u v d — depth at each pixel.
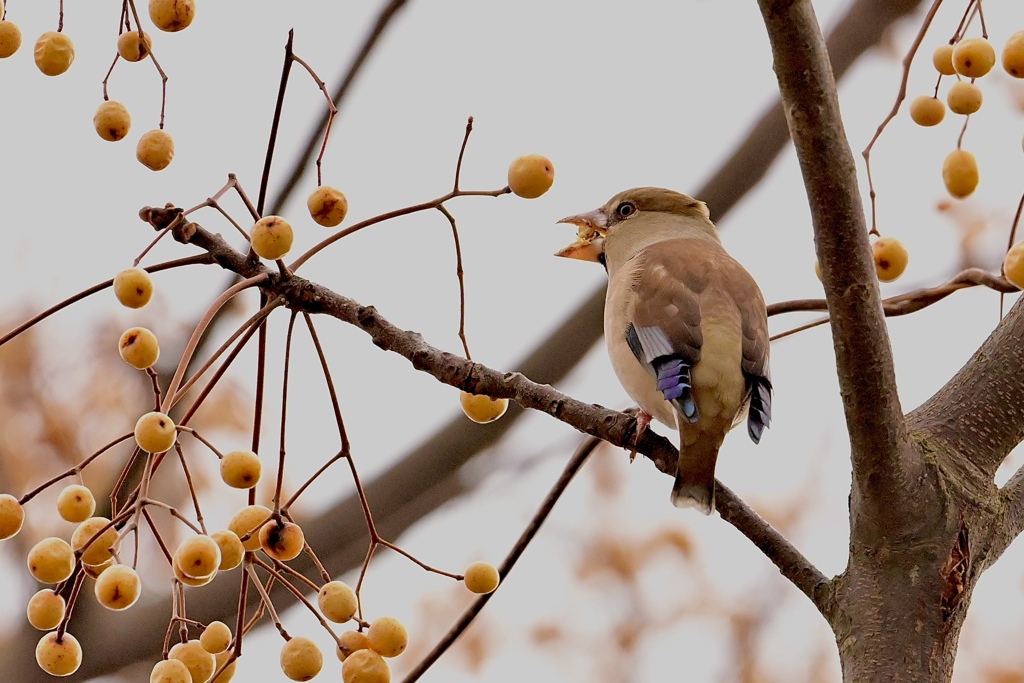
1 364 14.35
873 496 7.50
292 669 7.15
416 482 14.09
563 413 8.34
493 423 13.91
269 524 7.26
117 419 14.38
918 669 7.38
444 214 7.87
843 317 7.12
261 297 7.87
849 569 7.70
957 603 7.55
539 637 16.42
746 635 16.59
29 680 13.97
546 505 8.99
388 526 14.23
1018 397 8.17
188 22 7.81
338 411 7.66
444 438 14.09
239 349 7.51
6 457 14.19
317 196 7.59
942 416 8.19
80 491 7.17
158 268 7.81
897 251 8.60
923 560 7.54
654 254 10.28
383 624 7.22
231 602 14.08
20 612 14.16
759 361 9.17
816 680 16.42
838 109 6.80
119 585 6.51
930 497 7.58
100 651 14.00
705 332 9.20
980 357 8.39
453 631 8.77
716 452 8.61
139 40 7.84
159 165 7.74
